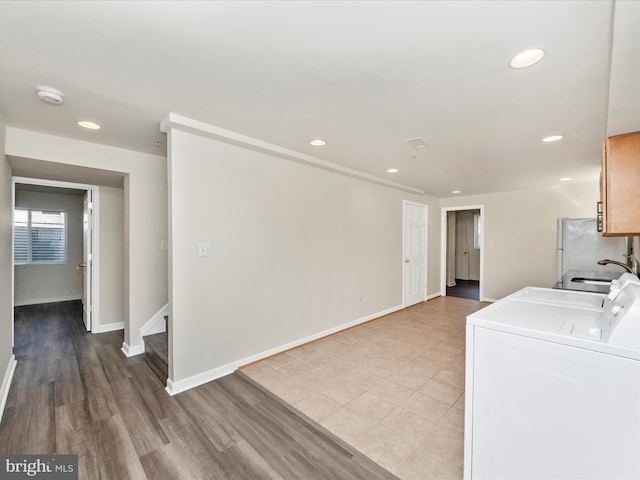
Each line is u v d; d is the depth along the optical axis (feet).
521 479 4.07
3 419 6.73
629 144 5.23
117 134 8.55
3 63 5.07
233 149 9.05
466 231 29.40
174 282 7.88
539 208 16.93
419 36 4.39
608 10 3.77
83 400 7.52
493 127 7.90
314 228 11.80
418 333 12.79
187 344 8.14
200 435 6.20
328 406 7.25
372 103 6.59
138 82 5.74
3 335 7.77
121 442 5.98
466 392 4.55
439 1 3.70
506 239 18.11
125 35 4.39
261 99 6.43
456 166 12.06
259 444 5.94
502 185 16.15
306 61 5.06
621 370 3.34
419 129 8.10
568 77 5.46
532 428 3.97
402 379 8.60
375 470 5.28
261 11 3.90
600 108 6.72
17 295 18.08
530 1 3.67
